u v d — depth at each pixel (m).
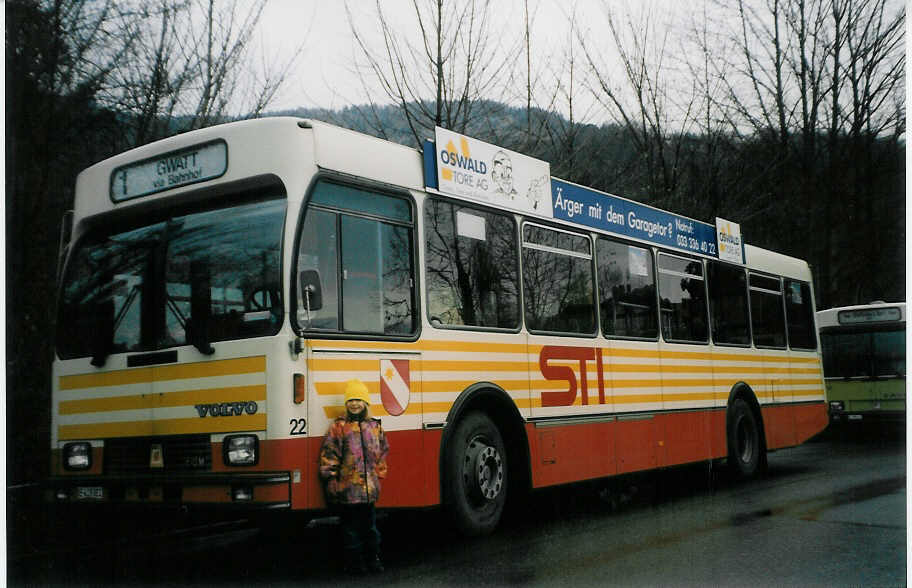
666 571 6.62
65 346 7.53
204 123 11.66
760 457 13.05
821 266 23.34
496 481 8.24
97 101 11.19
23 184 10.56
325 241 6.85
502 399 8.37
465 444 7.95
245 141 6.87
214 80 11.70
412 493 7.29
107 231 7.57
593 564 6.90
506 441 8.64
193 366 6.72
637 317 10.67
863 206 22.88
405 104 13.52
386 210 7.45
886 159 22.34
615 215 10.57
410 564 7.01
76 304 7.56
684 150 19.80
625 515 9.62
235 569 7.02
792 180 21.89
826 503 10.09
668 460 10.83
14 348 10.45
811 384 14.77
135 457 6.95
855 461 15.70
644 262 10.99
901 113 21.48
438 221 7.98
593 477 9.48
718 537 8.02
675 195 18.62
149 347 7.05
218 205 7.00
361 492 6.46
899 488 11.38
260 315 6.53
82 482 7.08
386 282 7.32
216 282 6.80
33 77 10.55
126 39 11.16
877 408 20.80
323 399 6.58
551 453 8.91
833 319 21.52
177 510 6.55
